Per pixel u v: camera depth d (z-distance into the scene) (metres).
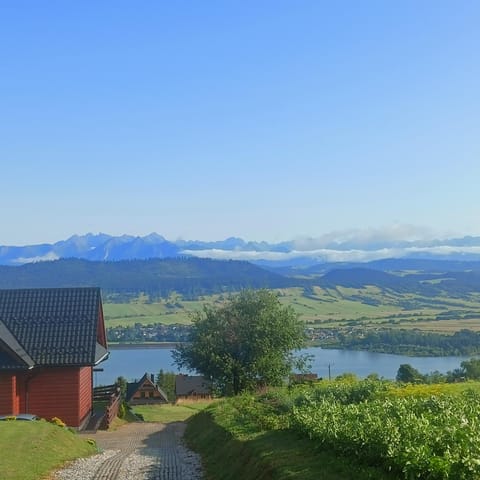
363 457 13.59
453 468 10.84
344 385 27.78
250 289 52.72
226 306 50.94
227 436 22.41
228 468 18.62
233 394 48.34
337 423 16.09
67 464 21.86
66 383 37.09
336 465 13.77
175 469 20.89
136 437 32.56
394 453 12.15
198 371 50.06
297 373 53.19
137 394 87.12
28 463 20.64
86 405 40.28
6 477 18.66
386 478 12.00
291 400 25.44
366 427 14.34
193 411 51.03
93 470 20.78
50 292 42.09
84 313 40.34
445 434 12.51
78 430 36.56
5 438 23.75
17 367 34.53
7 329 38.59
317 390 26.70
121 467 21.39
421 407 17.91
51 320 39.84
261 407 27.06
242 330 49.06
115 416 41.91
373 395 24.36
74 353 37.28
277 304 51.09
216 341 49.12
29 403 36.75
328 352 155.25
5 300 41.44
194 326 51.22
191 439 28.69
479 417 15.48
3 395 34.88
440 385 26.84
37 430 25.53
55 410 36.81
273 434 19.52
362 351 155.50
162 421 42.94
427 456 11.42
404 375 50.91
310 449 16.00
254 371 48.78
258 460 16.23
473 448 11.27
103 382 124.88
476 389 24.52
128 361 170.00
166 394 94.94
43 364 36.53
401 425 13.80
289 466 14.53
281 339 49.53
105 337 46.72
